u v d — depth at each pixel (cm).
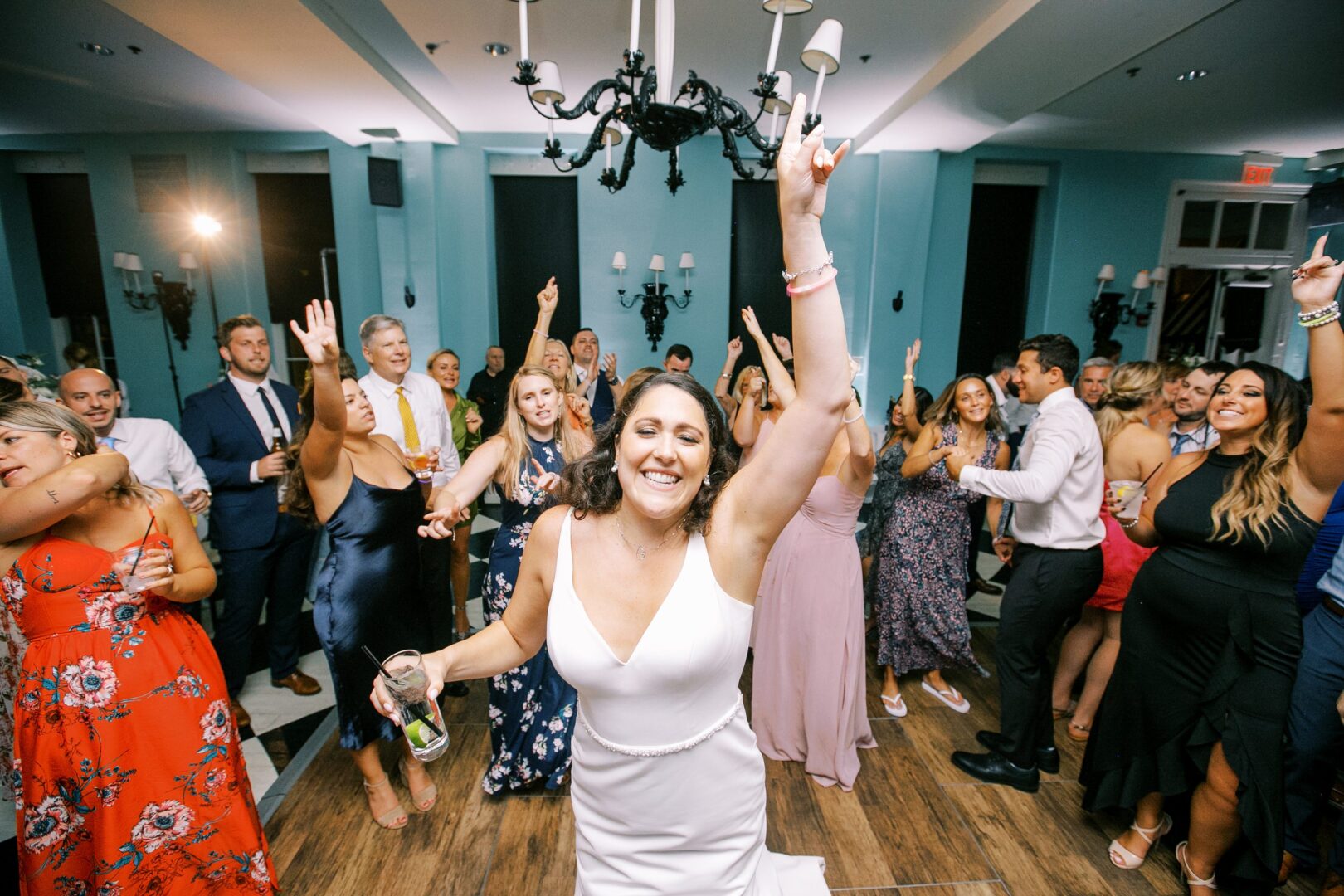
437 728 110
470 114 607
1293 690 178
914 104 518
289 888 179
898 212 673
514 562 208
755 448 287
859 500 220
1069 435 200
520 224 707
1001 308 755
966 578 269
